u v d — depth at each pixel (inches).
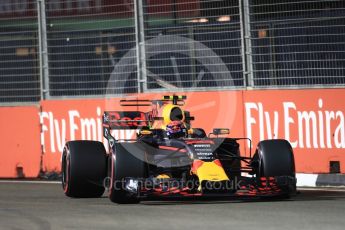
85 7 1886.1
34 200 1390.3
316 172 1640.0
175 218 1087.0
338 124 1624.0
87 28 1886.1
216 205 1232.2
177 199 1336.1
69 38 1899.6
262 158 1284.4
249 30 1727.4
